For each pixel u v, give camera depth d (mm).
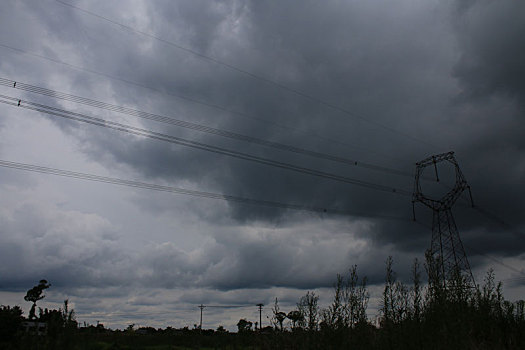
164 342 29016
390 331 17797
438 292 19266
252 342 21062
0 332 21609
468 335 16656
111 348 23062
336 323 17594
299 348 17312
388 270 19594
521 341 18062
